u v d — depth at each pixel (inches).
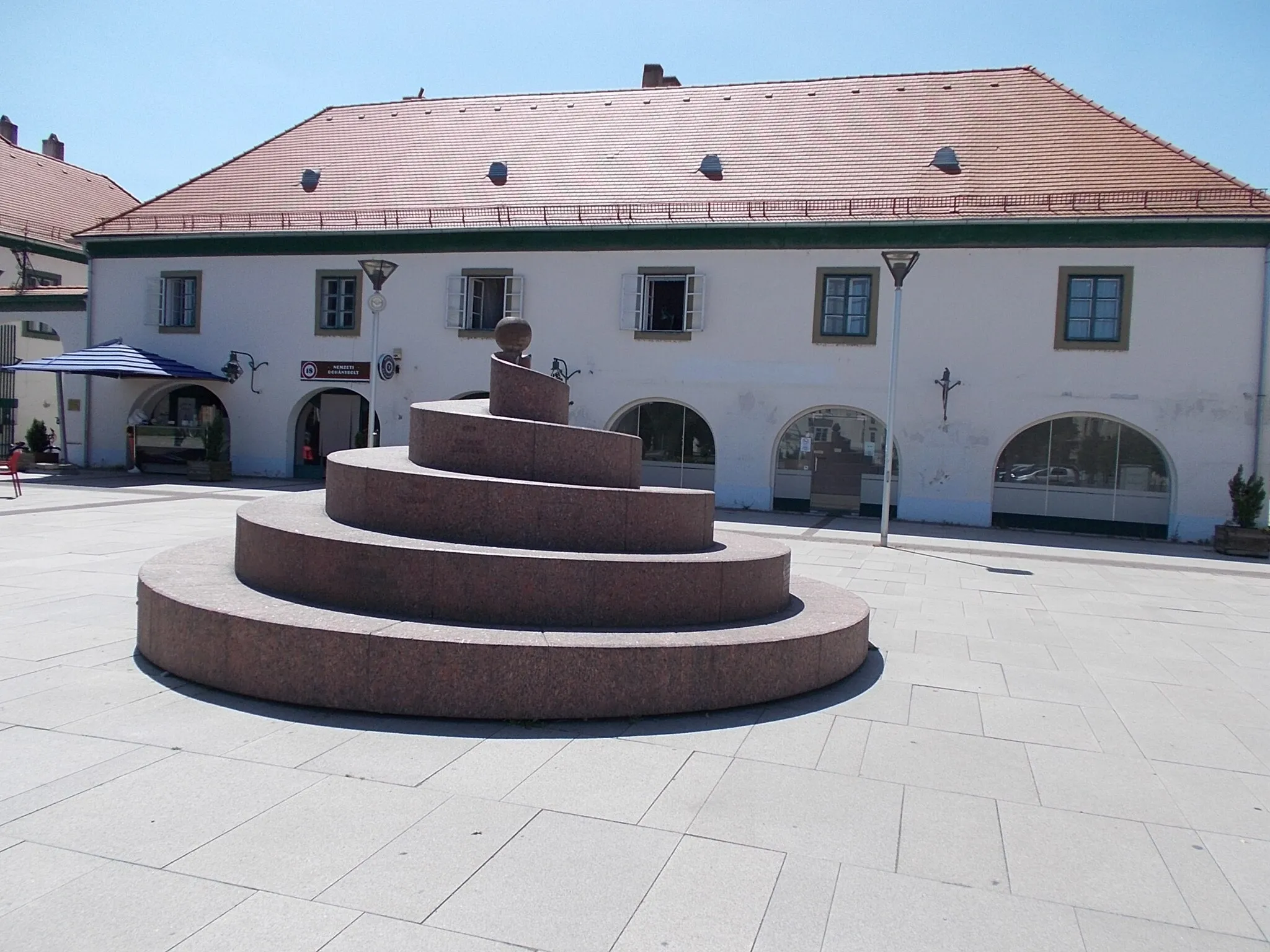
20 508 662.5
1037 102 892.0
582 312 864.9
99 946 126.3
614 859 159.2
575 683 228.8
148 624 262.7
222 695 235.8
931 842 173.5
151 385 1012.5
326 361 947.3
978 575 525.3
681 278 844.6
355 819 169.5
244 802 174.9
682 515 294.2
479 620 244.7
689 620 263.7
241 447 981.2
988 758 221.6
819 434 821.2
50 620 317.4
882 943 137.1
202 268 986.1
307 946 128.2
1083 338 741.9
